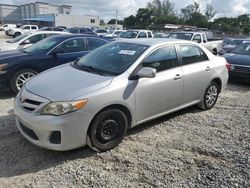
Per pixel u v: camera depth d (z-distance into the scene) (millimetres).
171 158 4023
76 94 3781
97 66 4672
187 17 101312
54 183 3408
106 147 4141
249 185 3412
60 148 3713
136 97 4359
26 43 11445
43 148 4176
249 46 9992
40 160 3900
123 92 4160
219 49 17578
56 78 4293
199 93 5727
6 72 6777
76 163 3842
